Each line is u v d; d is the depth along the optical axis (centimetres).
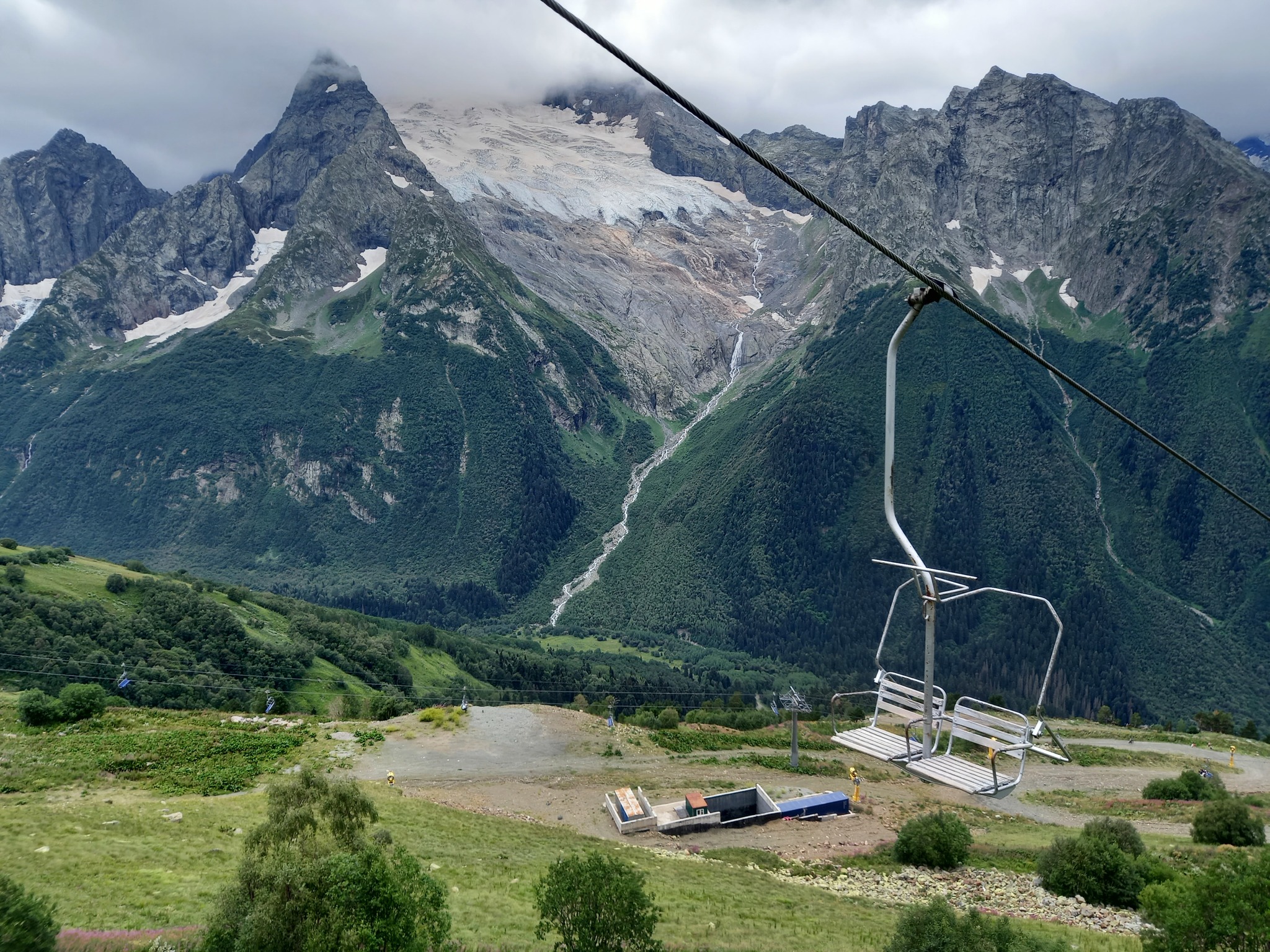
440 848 4678
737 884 4688
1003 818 6981
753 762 7906
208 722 7550
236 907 2419
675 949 3297
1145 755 9606
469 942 3114
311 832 2861
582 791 6812
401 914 2386
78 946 2578
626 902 2628
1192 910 2789
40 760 5944
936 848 5406
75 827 4225
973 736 1237
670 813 6322
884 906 4500
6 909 2223
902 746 1268
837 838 6041
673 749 8225
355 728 7912
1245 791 8438
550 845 5194
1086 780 8569
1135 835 5159
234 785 5994
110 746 6412
